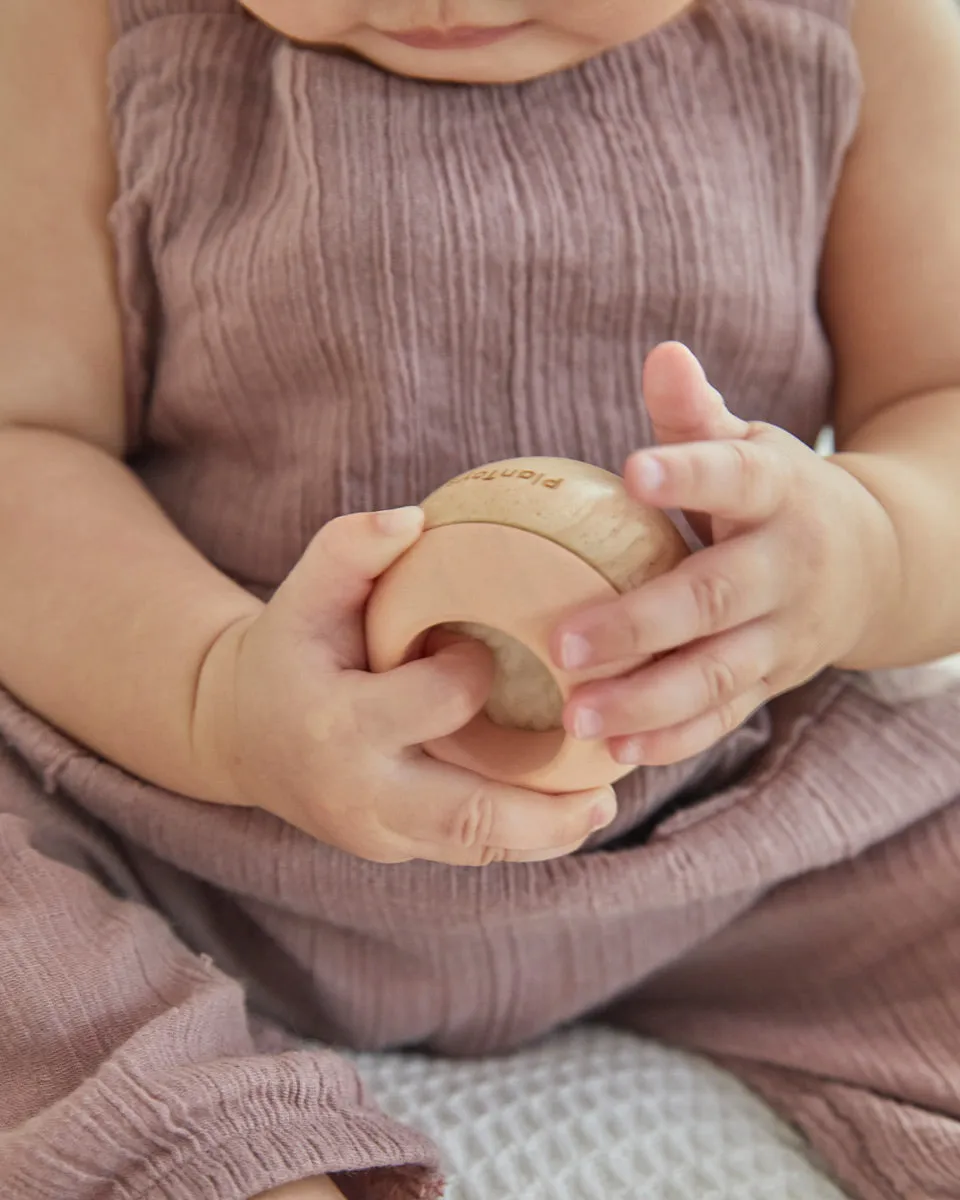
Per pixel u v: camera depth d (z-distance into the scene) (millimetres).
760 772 540
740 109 575
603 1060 543
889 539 460
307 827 420
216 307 561
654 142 548
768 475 372
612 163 540
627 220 535
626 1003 600
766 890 549
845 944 540
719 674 365
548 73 532
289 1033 528
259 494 577
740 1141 493
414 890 492
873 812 518
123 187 594
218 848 496
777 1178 475
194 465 621
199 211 580
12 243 595
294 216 530
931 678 559
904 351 603
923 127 616
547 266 525
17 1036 384
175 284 581
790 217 588
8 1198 331
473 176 526
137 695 479
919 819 530
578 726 339
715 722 379
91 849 514
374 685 373
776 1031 543
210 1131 350
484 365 532
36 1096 375
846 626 421
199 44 575
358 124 528
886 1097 494
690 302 543
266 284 536
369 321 523
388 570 369
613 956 537
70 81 607
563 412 539
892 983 526
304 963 533
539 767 371
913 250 601
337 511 539
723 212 552
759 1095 533
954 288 592
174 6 583
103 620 500
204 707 459
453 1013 538
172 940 452
